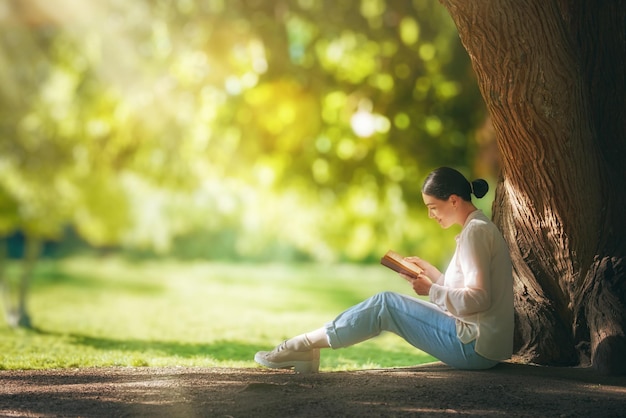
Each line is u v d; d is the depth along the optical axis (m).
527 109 7.44
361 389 6.48
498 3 7.17
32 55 21.84
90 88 21.08
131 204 29.34
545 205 7.88
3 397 6.48
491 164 18.50
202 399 6.27
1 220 18.34
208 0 17.17
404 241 25.22
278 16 17.23
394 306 6.99
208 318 14.52
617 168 8.20
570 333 8.02
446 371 7.09
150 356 9.30
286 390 6.48
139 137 20.09
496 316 6.78
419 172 19.34
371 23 18.05
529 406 6.03
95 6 17.58
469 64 18.34
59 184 22.16
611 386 6.83
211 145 19.34
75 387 6.88
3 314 17.33
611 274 7.84
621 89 8.33
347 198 22.80
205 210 32.34
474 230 6.72
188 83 18.33
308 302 18.25
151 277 27.80
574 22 8.31
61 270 30.70
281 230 29.31
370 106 18.56
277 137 18.75
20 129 22.02
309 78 18.23
